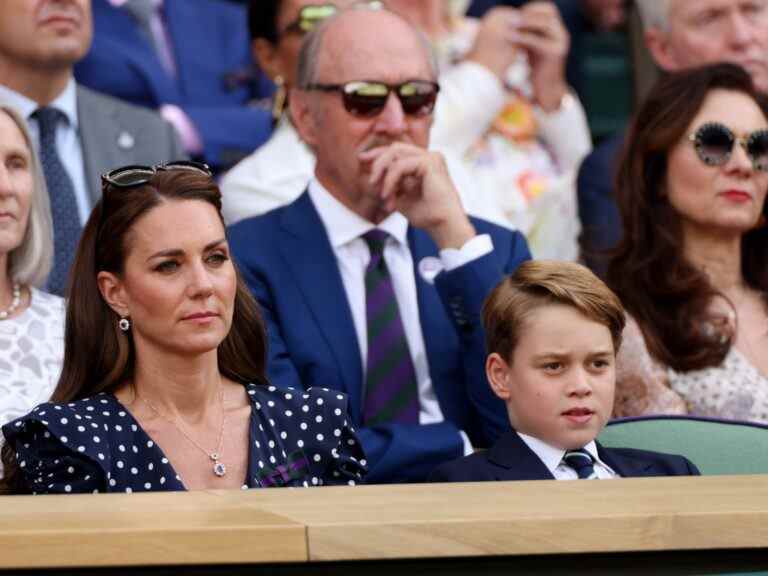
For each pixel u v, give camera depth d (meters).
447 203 17.36
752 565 9.28
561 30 25.61
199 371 13.16
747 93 18.41
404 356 17.27
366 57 17.95
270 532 8.77
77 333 13.37
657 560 9.23
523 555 9.09
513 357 14.41
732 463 14.86
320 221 17.86
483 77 24.56
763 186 18.31
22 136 16.47
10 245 16.12
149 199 13.16
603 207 21.50
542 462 14.29
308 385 17.05
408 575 8.99
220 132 24.38
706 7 23.80
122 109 21.59
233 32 26.31
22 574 8.80
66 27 20.47
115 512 9.36
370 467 16.09
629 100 29.06
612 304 14.41
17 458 12.78
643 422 15.08
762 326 18.36
